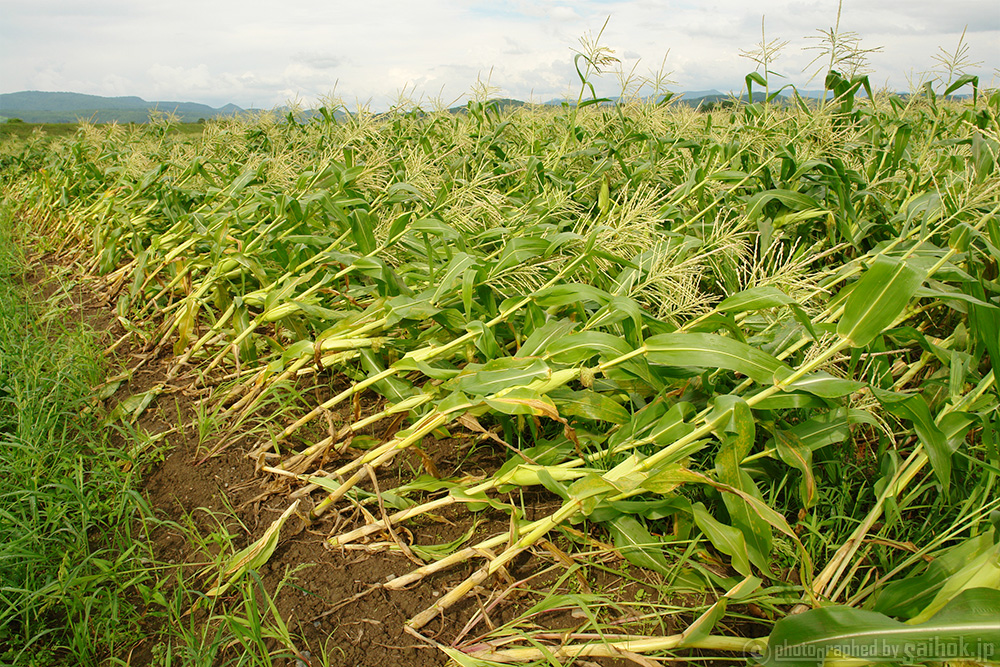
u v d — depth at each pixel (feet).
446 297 12.76
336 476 10.31
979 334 9.11
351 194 16.62
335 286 16.11
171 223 22.06
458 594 7.95
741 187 17.21
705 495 9.18
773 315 10.78
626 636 7.22
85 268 23.47
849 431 8.88
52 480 9.62
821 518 9.11
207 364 15.03
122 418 12.50
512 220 15.26
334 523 9.63
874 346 9.49
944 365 10.07
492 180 16.67
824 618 6.06
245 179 18.99
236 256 15.42
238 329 14.52
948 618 5.55
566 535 9.04
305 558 8.91
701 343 8.38
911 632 5.63
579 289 10.32
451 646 7.39
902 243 10.89
